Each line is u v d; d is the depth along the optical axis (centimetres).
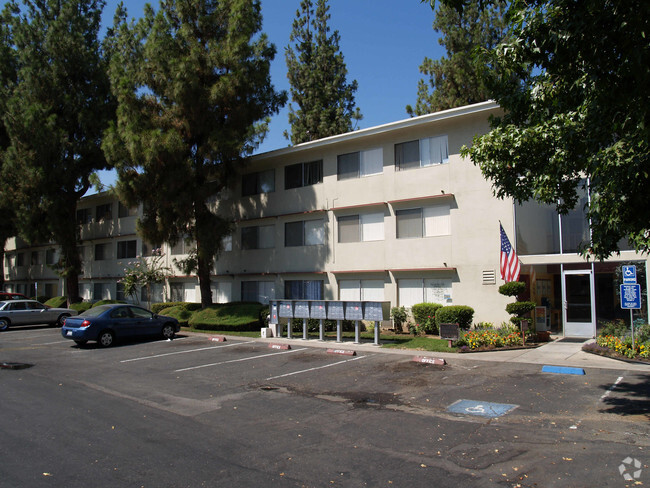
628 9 560
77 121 3091
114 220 3591
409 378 1101
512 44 715
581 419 762
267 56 2447
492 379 1064
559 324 1938
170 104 2317
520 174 880
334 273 2283
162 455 626
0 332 2389
